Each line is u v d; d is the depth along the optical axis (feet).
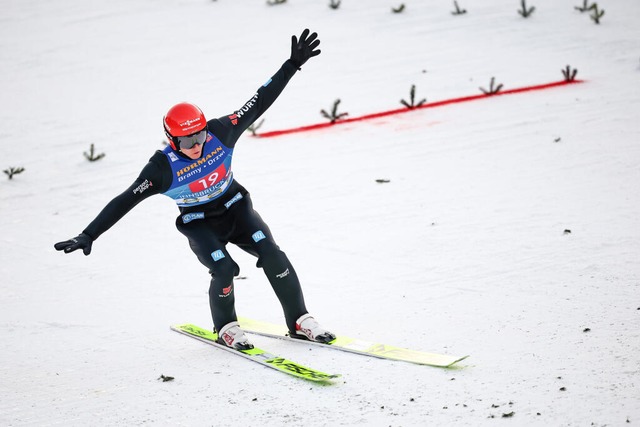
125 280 78.48
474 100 133.18
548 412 45.03
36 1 207.82
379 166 106.93
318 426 45.91
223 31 182.39
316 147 117.39
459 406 46.88
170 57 167.12
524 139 111.34
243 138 124.77
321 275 74.74
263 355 57.47
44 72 161.48
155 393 52.60
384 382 51.29
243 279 77.10
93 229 53.83
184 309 70.33
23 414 50.93
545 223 81.10
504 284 67.15
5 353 62.28
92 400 52.37
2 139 129.49
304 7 197.47
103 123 134.51
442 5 194.49
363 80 148.97
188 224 59.41
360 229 86.02
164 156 56.03
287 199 97.91
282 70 61.62
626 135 108.27
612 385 47.47
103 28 187.21
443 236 81.05
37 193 107.76
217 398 50.93
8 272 82.64
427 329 59.82
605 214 81.76
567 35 167.22
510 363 52.13
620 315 58.03
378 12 191.62
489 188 94.27
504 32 172.24
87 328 67.00
